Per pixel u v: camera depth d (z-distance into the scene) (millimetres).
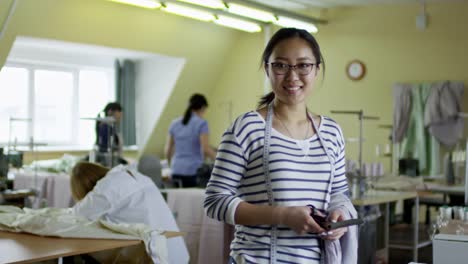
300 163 1728
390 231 7305
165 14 7953
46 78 8562
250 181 1733
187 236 4852
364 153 8586
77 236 3113
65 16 6988
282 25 8867
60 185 5816
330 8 8719
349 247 1782
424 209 8062
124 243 3014
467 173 4062
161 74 9148
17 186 6000
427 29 8117
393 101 8109
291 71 1741
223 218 1693
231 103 9648
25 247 2893
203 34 8789
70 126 8883
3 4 6258
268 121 1749
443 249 2830
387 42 8391
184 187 6262
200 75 9352
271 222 1651
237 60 9547
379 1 8195
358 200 4648
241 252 1738
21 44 7617
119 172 3752
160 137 9469
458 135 7746
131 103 9281
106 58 9039
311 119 1797
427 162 7863
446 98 7789
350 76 8625
